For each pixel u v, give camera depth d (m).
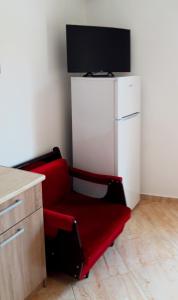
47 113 2.92
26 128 2.63
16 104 2.49
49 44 2.85
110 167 2.94
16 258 1.86
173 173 3.51
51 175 2.66
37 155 2.82
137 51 3.31
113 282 2.30
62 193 2.80
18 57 2.45
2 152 2.39
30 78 2.63
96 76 3.05
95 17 3.40
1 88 2.31
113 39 3.06
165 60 3.25
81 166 3.09
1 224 1.71
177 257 2.58
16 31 2.40
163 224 3.10
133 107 3.12
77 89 2.92
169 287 2.24
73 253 2.09
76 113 2.98
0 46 2.26
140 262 2.52
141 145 3.54
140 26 3.25
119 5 3.27
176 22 3.13
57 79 3.04
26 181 1.89
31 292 2.09
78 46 2.87
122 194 2.69
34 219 1.97
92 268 2.46
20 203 1.82
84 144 3.02
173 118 3.37
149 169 3.58
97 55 2.98
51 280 2.33
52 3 2.84
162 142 3.46
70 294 2.19
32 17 2.57
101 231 2.28
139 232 2.96
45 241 2.21
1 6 2.22
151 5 3.16
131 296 2.16
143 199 3.65
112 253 2.64
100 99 2.83
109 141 2.89
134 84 3.08
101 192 3.05
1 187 1.80
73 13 3.22
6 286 1.81
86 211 2.59
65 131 3.27
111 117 2.82
